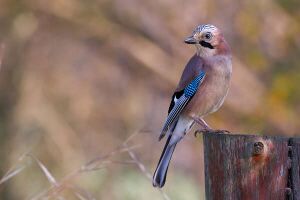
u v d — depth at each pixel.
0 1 14.62
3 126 13.96
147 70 15.27
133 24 15.10
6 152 13.57
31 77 14.51
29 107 14.16
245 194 5.36
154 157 12.67
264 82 14.77
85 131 14.30
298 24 14.75
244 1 14.62
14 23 14.62
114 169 12.18
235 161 5.39
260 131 14.37
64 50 14.96
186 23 14.89
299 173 5.29
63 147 13.61
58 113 14.30
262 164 5.33
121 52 15.20
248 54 14.50
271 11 14.70
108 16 15.09
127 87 15.16
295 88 14.45
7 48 14.44
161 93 15.44
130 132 14.40
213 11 14.68
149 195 12.13
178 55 14.95
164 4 14.98
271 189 5.33
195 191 13.14
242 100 14.56
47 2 14.76
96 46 15.13
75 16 14.93
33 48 14.73
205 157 5.57
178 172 13.65
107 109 14.84
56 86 14.64
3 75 14.39
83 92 14.77
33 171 12.32
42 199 6.81
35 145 13.45
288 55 14.76
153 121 14.96
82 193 8.20
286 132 14.45
